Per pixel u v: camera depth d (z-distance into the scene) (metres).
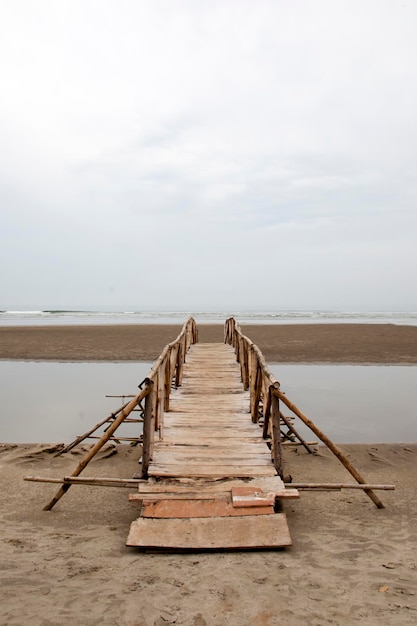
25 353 19.05
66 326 34.41
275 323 39.53
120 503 5.11
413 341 22.41
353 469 4.84
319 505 4.96
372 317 54.06
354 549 3.74
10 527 4.37
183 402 7.76
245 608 2.83
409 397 10.73
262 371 5.93
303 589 3.06
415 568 3.39
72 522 4.53
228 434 6.02
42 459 6.63
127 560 3.51
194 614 2.77
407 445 7.24
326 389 11.69
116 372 14.72
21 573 3.29
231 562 3.44
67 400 10.60
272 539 3.68
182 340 9.81
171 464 4.96
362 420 8.80
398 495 5.30
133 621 2.70
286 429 8.45
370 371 14.73
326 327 31.64
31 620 2.69
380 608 2.84
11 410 9.66
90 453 4.78
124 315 61.41
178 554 3.61
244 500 4.07
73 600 2.91
